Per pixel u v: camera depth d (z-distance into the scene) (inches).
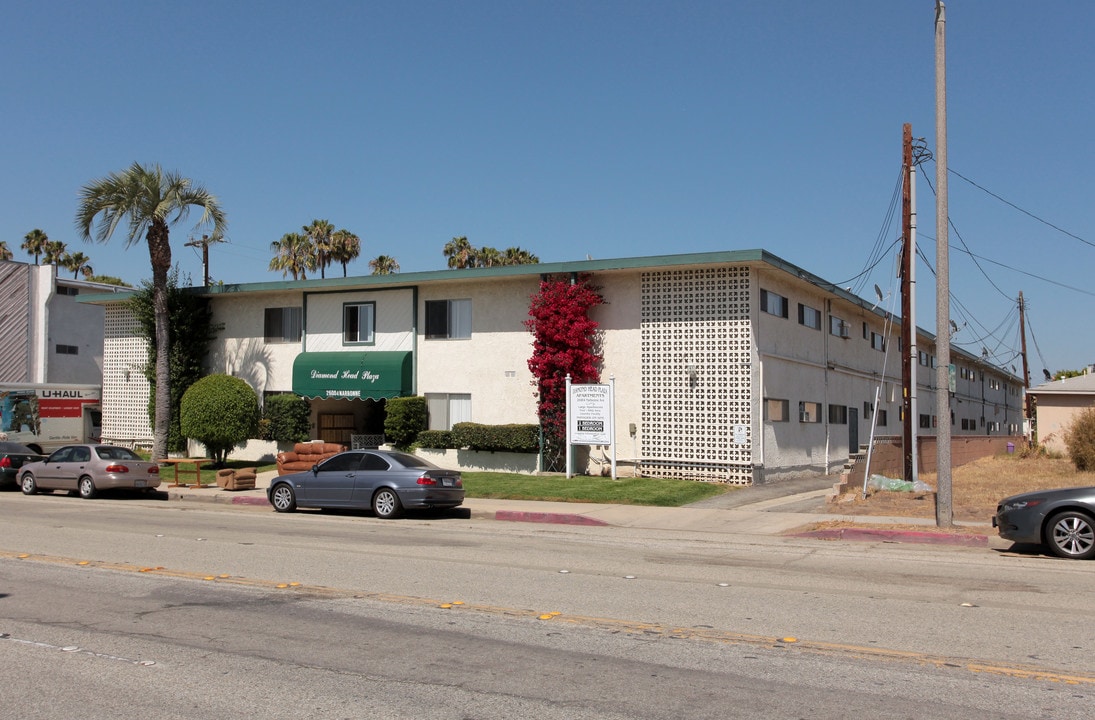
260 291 1259.2
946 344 629.3
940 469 626.5
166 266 1224.8
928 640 316.5
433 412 1153.4
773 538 633.0
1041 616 355.9
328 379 1188.5
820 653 299.4
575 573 465.1
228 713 238.2
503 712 238.5
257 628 338.0
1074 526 509.7
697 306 992.2
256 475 1123.3
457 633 329.4
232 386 1147.3
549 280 1053.2
